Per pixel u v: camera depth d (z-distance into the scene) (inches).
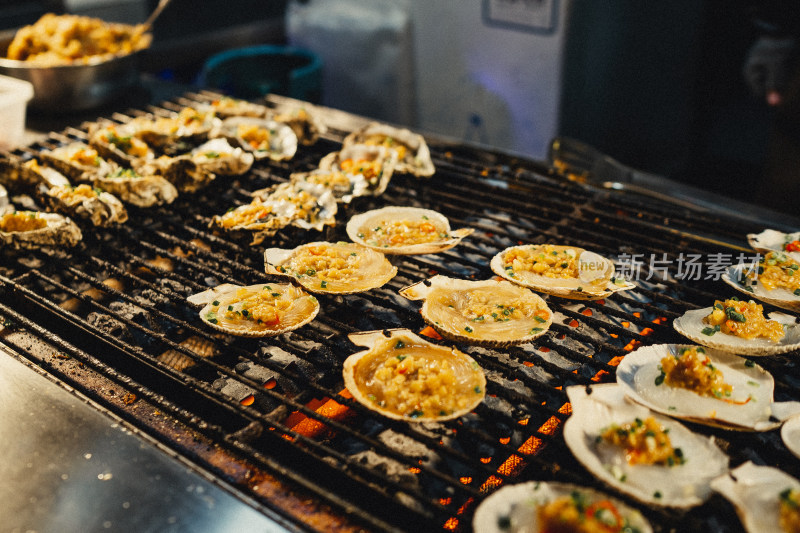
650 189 34.9
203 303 26.1
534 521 18.7
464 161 36.1
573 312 26.0
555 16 51.0
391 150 35.3
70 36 43.7
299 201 31.7
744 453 22.0
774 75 48.6
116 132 36.2
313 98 52.4
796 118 43.3
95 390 23.3
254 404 24.8
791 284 26.9
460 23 56.7
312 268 27.7
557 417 22.4
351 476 20.6
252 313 25.3
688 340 25.7
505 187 34.5
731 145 68.5
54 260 28.5
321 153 38.0
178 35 60.9
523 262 28.4
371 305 27.5
